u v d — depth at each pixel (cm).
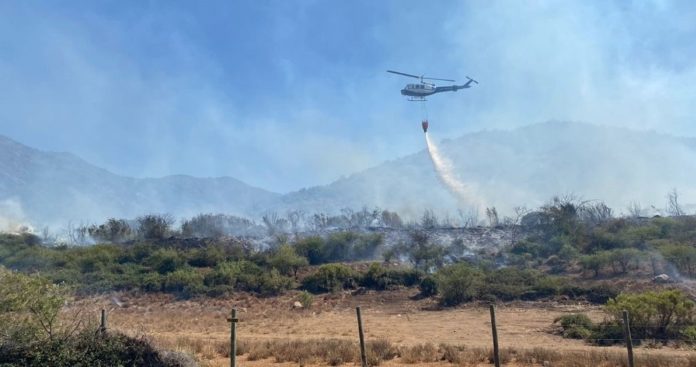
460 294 4619
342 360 2347
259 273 5822
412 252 6188
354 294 5191
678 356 2322
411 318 4188
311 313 4581
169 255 6266
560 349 2577
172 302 5247
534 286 4666
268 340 2930
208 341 2864
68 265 6134
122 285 5638
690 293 4091
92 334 1633
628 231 5969
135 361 1593
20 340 1609
